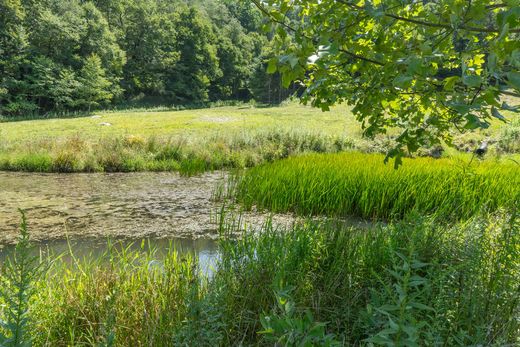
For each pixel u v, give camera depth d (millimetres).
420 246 3209
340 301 3463
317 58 2305
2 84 52406
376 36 2623
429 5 2514
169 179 15281
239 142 20719
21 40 54781
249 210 10109
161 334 3125
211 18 116625
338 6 2592
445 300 2611
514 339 2537
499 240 2994
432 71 2404
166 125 30734
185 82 81188
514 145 18844
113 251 7066
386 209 9297
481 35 2436
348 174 10344
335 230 4750
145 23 76812
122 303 3602
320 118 34938
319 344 1452
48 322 3250
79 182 14578
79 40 63812
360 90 2977
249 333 3324
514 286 2811
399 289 1719
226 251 4473
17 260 2145
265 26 2643
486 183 8828
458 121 3012
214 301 2947
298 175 10852
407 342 1530
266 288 3527
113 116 42031
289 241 4367
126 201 11516
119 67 68750
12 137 23891
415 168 11016
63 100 58375
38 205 10977
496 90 1746
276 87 85688
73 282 4062
